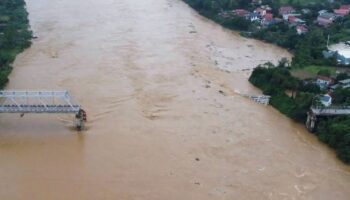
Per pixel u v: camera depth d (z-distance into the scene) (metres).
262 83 89.94
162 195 56.88
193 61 99.81
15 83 85.44
